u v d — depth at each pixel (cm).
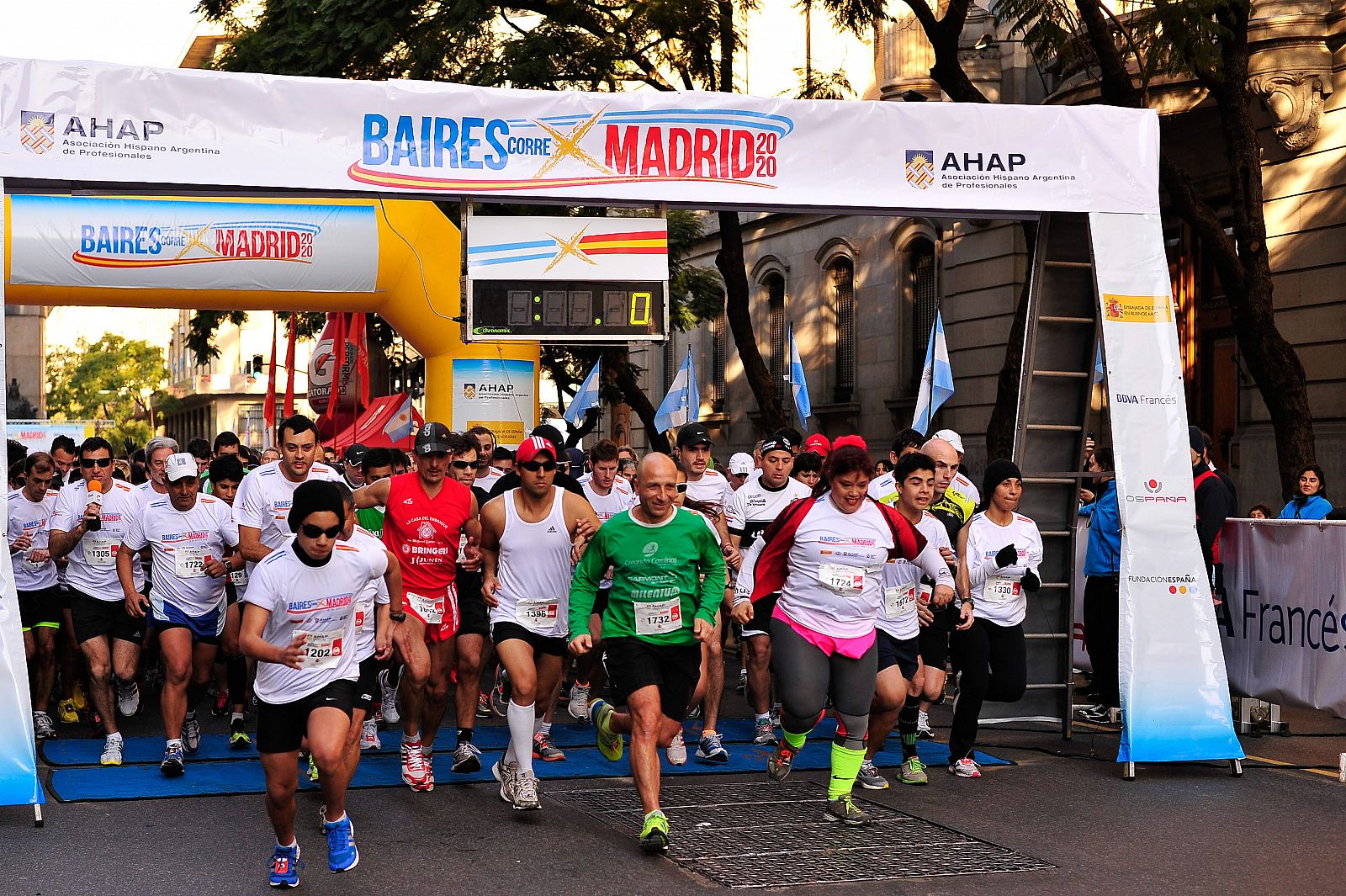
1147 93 1948
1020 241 2347
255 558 916
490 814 822
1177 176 1570
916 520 896
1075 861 725
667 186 988
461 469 1019
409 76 1927
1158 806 863
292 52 1964
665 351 3891
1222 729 973
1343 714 1003
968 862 721
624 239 1134
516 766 812
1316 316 1838
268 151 917
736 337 2028
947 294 2539
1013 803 870
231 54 2142
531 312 1117
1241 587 1120
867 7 2039
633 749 743
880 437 2798
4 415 840
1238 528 1122
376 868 699
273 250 1520
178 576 938
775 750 1046
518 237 1115
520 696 813
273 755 648
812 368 3062
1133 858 731
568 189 973
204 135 905
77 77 877
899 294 2731
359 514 931
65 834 764
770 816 823
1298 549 1052
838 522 802
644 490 758
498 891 660
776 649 809
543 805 847
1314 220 1842
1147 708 968
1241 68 1544
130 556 953
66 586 1081
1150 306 1039
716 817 819
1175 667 980
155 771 942
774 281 3275
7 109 862
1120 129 1057
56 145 870
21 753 794
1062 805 864
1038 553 959
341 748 643
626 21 2081
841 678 805
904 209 1026
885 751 1053
